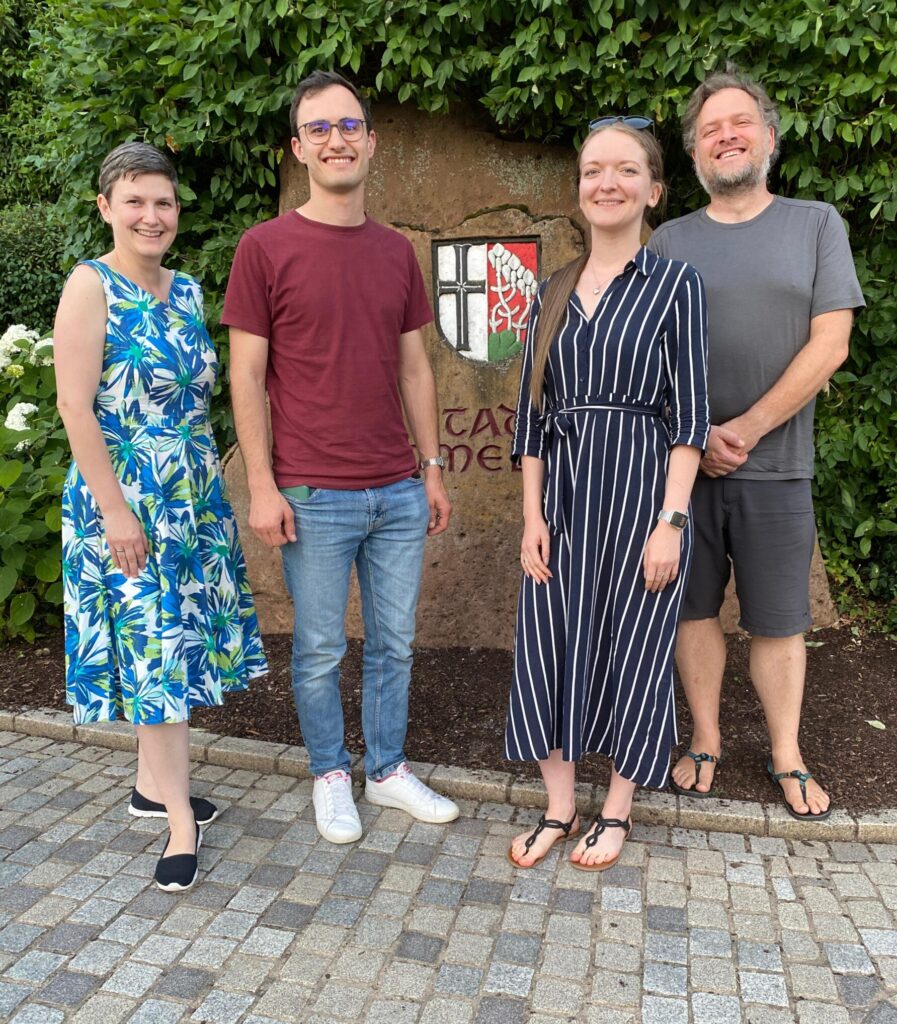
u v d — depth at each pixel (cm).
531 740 228
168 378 214
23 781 278
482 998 188
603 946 205
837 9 310
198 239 397
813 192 356
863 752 288
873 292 372
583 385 216
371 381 230
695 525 252
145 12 353
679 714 317
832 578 413
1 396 427
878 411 389
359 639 381
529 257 362
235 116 357
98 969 196
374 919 214
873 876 233
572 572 219
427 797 258
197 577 226
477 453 371
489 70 342
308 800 269
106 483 205
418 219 363
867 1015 185
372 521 239
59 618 400
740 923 213
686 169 373
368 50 349
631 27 317
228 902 220
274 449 237
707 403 214
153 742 224
